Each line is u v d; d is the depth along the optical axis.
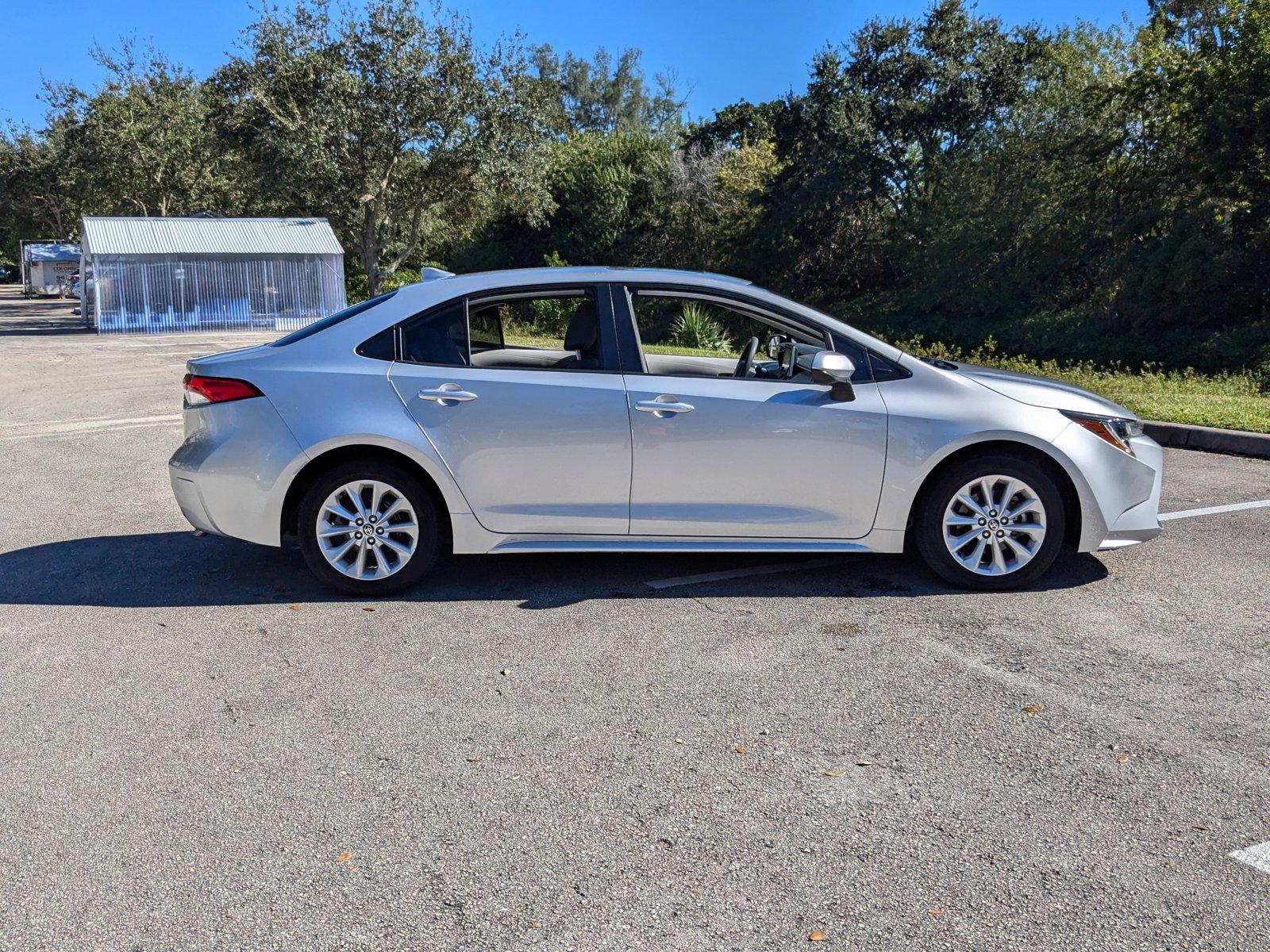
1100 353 24.86
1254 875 2.61
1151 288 24.25
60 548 5.96
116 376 17.00
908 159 37.06
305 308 33.94
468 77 35.09
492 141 35.62
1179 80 25.55
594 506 4.85
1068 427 4.84
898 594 4.92
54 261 60.41
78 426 10.93
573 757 3.31
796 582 5.13
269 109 34.00
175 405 12.59
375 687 3.89
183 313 32.44
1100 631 4.40
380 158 35.47
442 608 4.80
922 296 33.94
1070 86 32.59
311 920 2.47
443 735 3.47
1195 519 6.34
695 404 4.77
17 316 43.06
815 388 4.83
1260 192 23.17
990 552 4.99
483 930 2.43
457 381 4.81
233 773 3.22
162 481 7.95
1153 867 2.65
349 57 34.94
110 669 4.10
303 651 4.28
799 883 2.60
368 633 4.48
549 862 2.71
